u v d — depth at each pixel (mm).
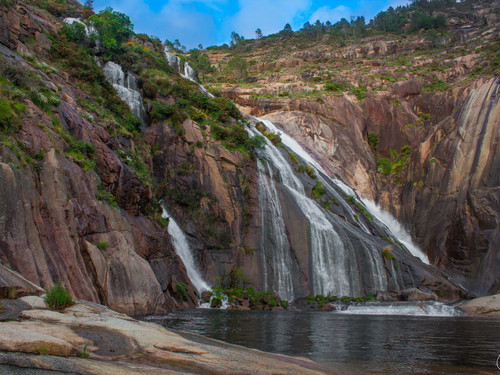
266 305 31875
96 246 21312
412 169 64312
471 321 23406
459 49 108188
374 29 157375
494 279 46875
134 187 29031
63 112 25734
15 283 12977
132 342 9922
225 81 100812
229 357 10047
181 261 32188
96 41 48812
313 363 11039
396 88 79625
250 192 41031
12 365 7176
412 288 37625
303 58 124875
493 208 51031
